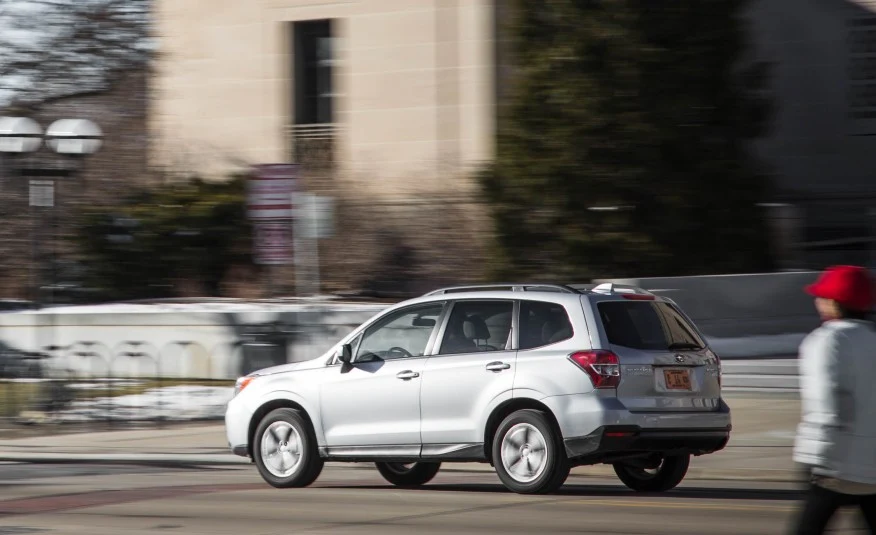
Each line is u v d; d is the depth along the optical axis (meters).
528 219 49.97
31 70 60.72
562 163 49.69
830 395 13.12
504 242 50.06
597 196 49.75
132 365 47.81
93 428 37.59
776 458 29.16
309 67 65.62
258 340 45.72
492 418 24.22
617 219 49.56
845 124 66.12
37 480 28.14
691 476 27.94
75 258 52.97
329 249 50.62
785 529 20.08
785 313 47.44
